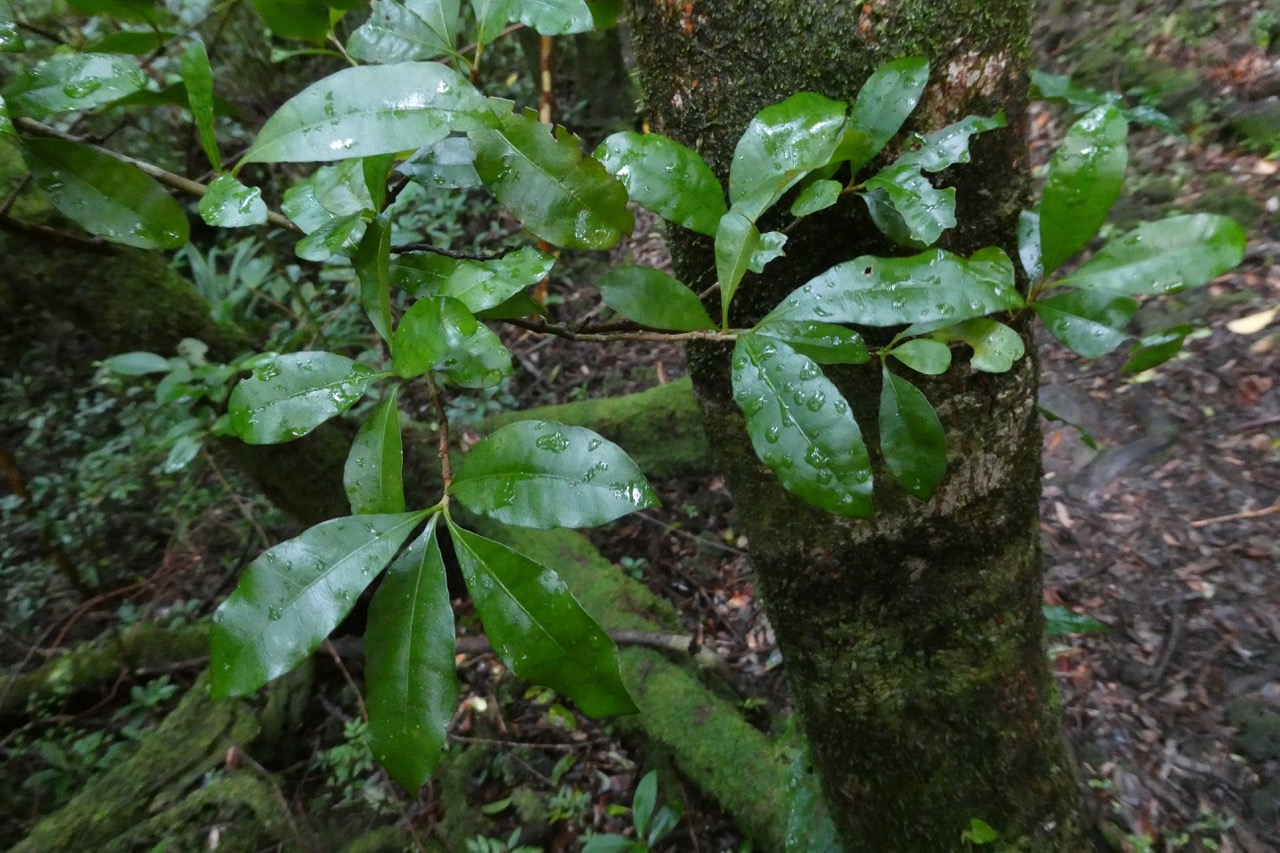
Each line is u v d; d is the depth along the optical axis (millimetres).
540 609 347
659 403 1882
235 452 1488
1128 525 1538
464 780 1355
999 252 413
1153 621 1372
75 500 1834
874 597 646
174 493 1849
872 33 457
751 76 479
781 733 1323
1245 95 2240
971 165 493
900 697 688
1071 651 1362
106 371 1765
